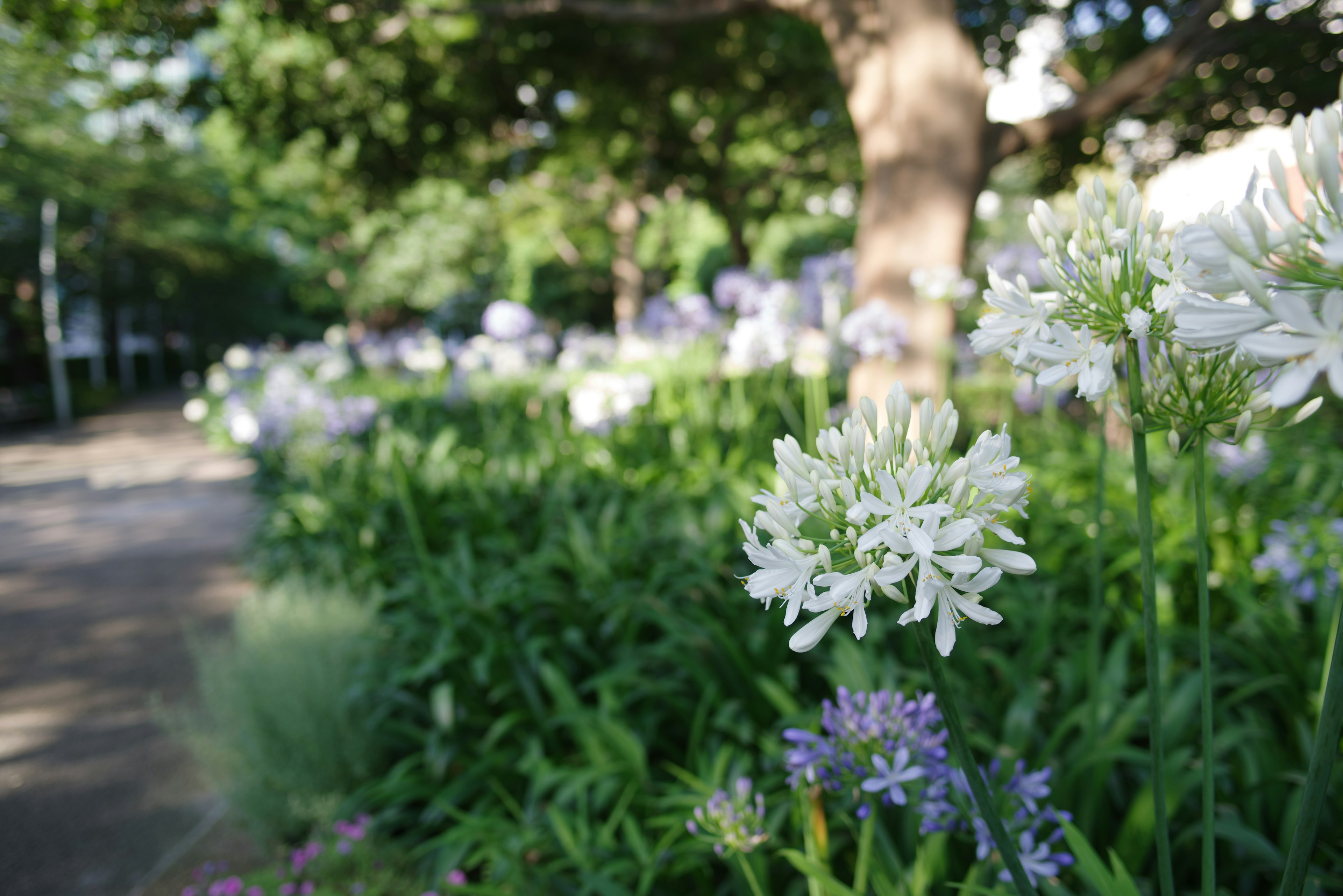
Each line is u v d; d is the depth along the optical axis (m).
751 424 6.54
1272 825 2.08
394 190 13.59
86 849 3.00
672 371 8.66
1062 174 11.08
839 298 5.69
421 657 3.46
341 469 6.35
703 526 4.13
